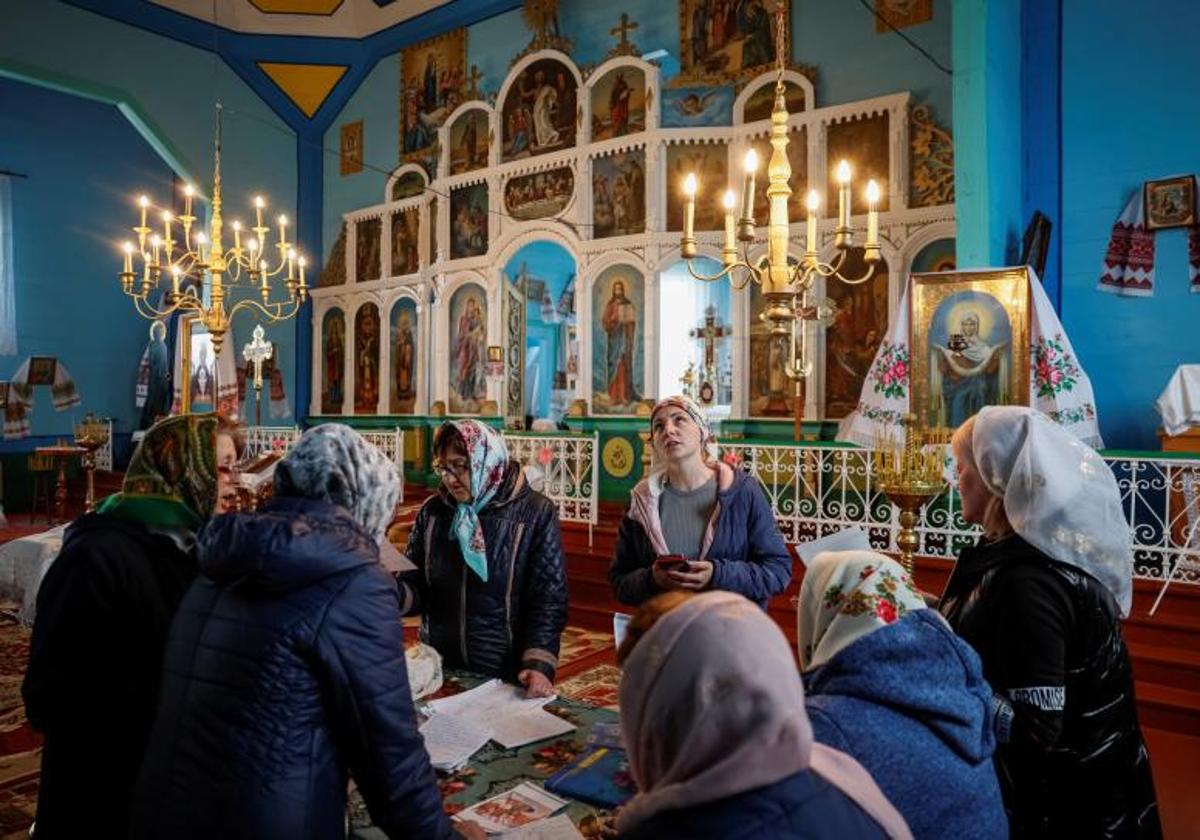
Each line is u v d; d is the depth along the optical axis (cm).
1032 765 170
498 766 192
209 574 139
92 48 1114
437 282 1150
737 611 93
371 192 1261
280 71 1280
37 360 1316
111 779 169
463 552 259
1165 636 464
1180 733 415
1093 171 685
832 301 827
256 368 1163
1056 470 172
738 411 895
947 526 589
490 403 1077
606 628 624
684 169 938
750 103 916
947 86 806
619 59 974
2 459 1270
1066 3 697
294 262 845
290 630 133
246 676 132
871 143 836
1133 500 525
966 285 569
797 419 692
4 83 1305
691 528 270
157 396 1420
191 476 183
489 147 1104
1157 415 660
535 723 215
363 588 139
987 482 182
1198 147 648
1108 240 679
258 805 129
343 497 154
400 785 138
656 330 932
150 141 1192
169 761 136
